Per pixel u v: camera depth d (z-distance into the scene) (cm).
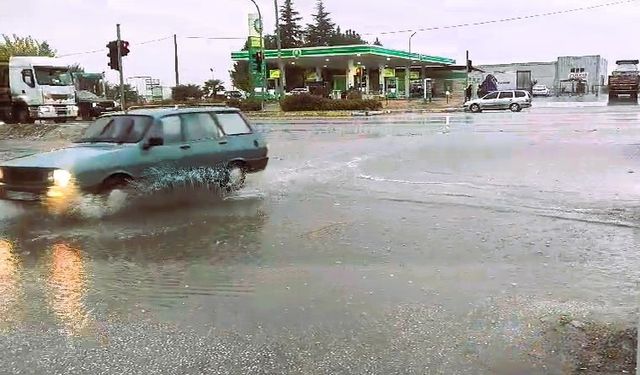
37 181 826
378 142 1866
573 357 378
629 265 577
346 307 476
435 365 376
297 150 1667
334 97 5469
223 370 375
